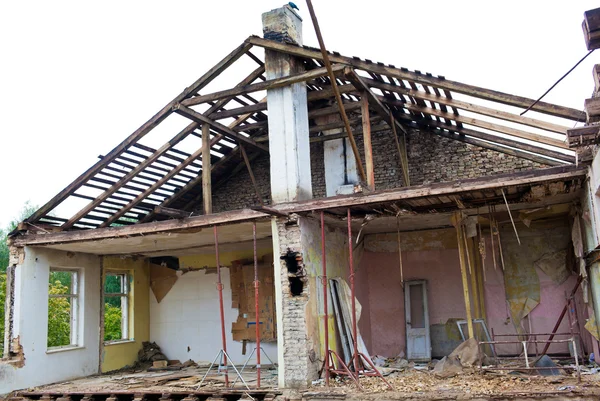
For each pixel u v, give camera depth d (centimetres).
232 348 1358
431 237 1234
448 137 1248
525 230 1160
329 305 1007
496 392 742
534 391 730
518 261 1155
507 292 1154
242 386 943
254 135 1334
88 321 1289
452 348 1176
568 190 865
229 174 1455
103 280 1351
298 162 980
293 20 1108
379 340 1239
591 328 940
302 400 826
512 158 1203
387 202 884
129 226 1073
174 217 1026
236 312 1366
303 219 942
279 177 981
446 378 889
